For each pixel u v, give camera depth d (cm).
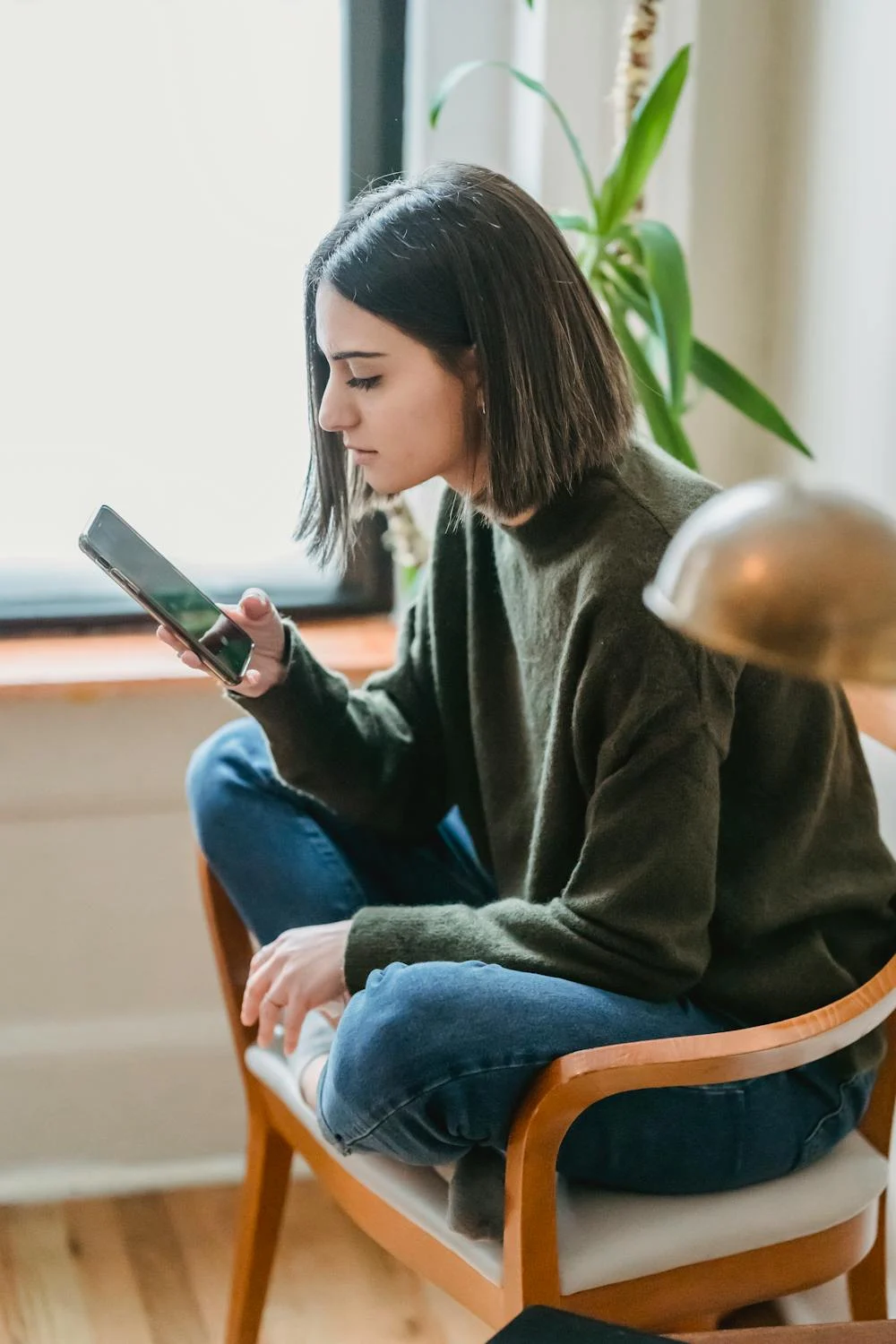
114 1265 188
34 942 201
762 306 196
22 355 204
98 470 210
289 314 211
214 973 207
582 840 130
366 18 201
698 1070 107
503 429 122
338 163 207
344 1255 191
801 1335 90
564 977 120
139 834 201
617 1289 116
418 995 114
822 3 178
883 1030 134
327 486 143
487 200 123
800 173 185
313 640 211
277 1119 149
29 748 194
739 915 126
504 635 146
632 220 182
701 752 119
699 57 187
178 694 196
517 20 203
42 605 209
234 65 201
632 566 122
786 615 63
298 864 146
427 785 158
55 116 198
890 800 153
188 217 205
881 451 167
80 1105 205
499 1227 117
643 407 171
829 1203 125
